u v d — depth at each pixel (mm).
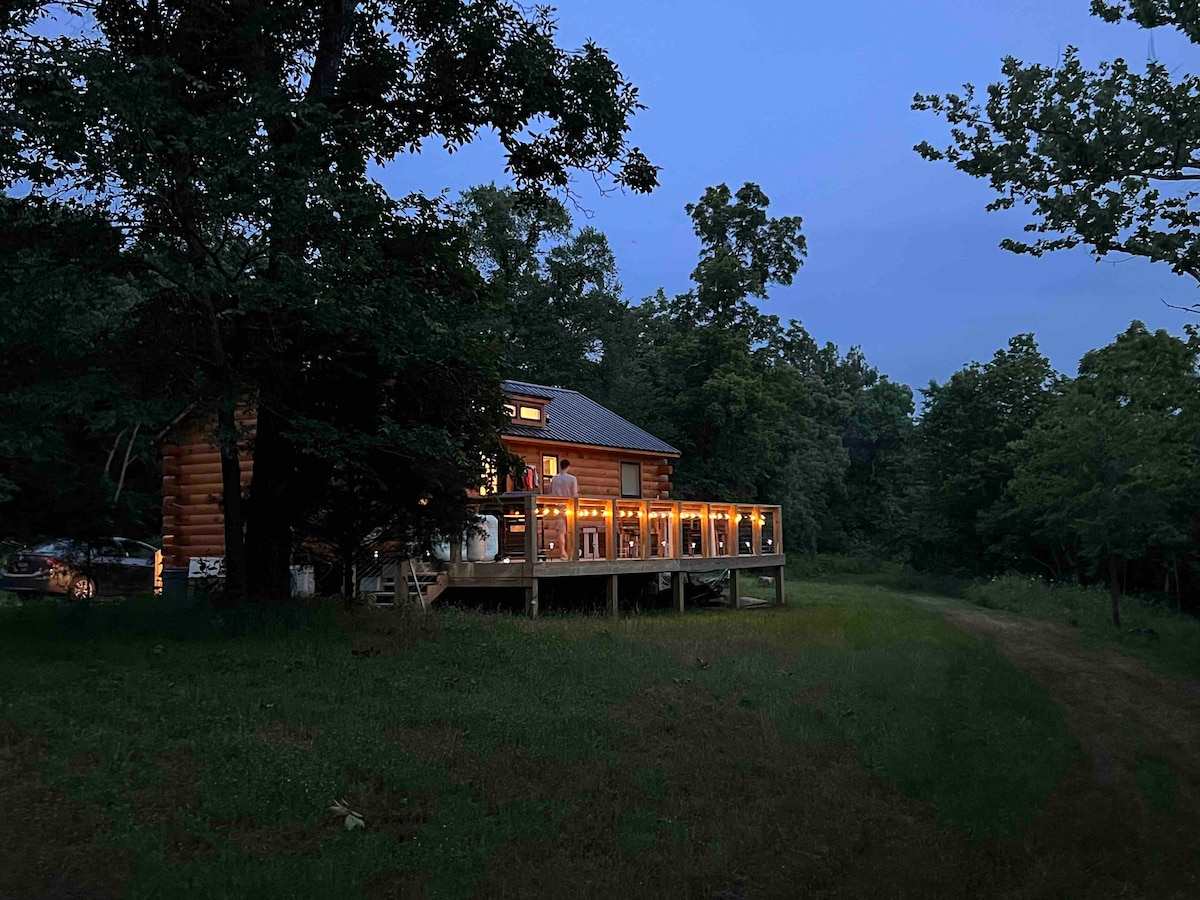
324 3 12133
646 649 11977
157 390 10375
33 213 9383
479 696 8539
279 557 12047
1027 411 41344
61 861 4812
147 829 5195
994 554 41438
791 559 50500
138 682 8008
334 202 10070
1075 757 7898
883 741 7930
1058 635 18281
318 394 11906
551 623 15047
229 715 7254
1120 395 15047
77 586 18672
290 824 5453
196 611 11008
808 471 59219
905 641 14617
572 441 23172
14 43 8930
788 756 7500
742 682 10133
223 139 9266
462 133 13977
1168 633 18688
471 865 5059
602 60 13109
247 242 10172
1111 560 21078
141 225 9844
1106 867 5461
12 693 7398
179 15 11516
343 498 12508
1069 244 12852
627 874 5117
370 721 7484
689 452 41844
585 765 6863
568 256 46656
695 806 6324
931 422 44594
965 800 6438
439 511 12500
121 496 22719
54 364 9945
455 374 12023
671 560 20078
